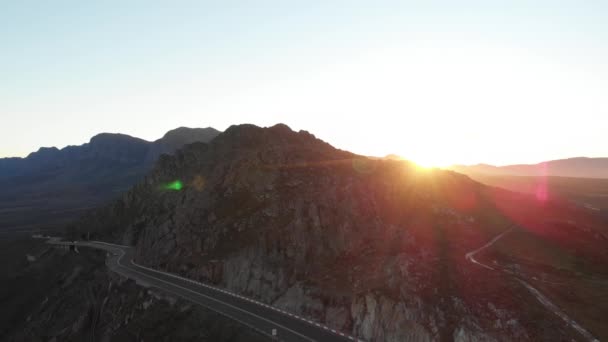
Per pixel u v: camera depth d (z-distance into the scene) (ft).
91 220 503.20
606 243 281.33
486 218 297.94
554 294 180.34
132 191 482.28
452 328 162.71
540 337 148.66
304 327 186.91
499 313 163.12
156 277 274.77
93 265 357.61
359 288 203.00
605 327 153.79
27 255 475.72
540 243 260.01
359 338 177.27
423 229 258.98
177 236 310.86
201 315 207.82
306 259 244.83
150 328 219.41
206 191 332.19
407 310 175.42
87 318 281.33
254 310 209.36
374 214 272.72
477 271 198.29
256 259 247.29
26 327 331.16
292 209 276.82
